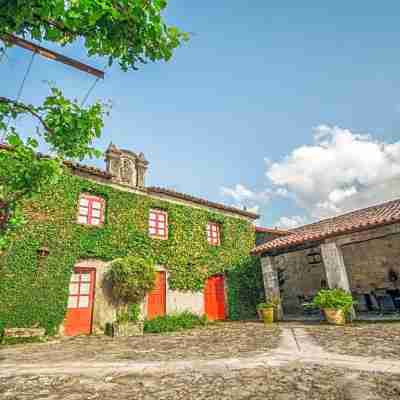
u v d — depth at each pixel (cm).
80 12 213
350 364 428
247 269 1492
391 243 1332
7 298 819
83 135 344
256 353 539
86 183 1077
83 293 988
